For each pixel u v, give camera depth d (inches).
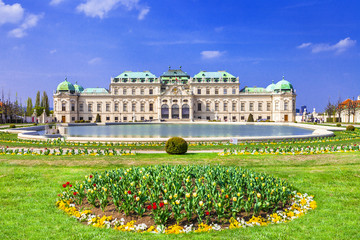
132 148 1392.7
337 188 650.2
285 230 446.9
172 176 648.4
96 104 5580.7
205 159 1025.5
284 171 807.7
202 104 5541.3
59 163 954.1
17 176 760.3
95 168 899.4
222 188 534.6
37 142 1644.9
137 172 677.9
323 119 5147.6
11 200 581.3
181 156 1152.2
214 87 5551.2
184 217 503.2
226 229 456.8
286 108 5393.7
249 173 651.5
